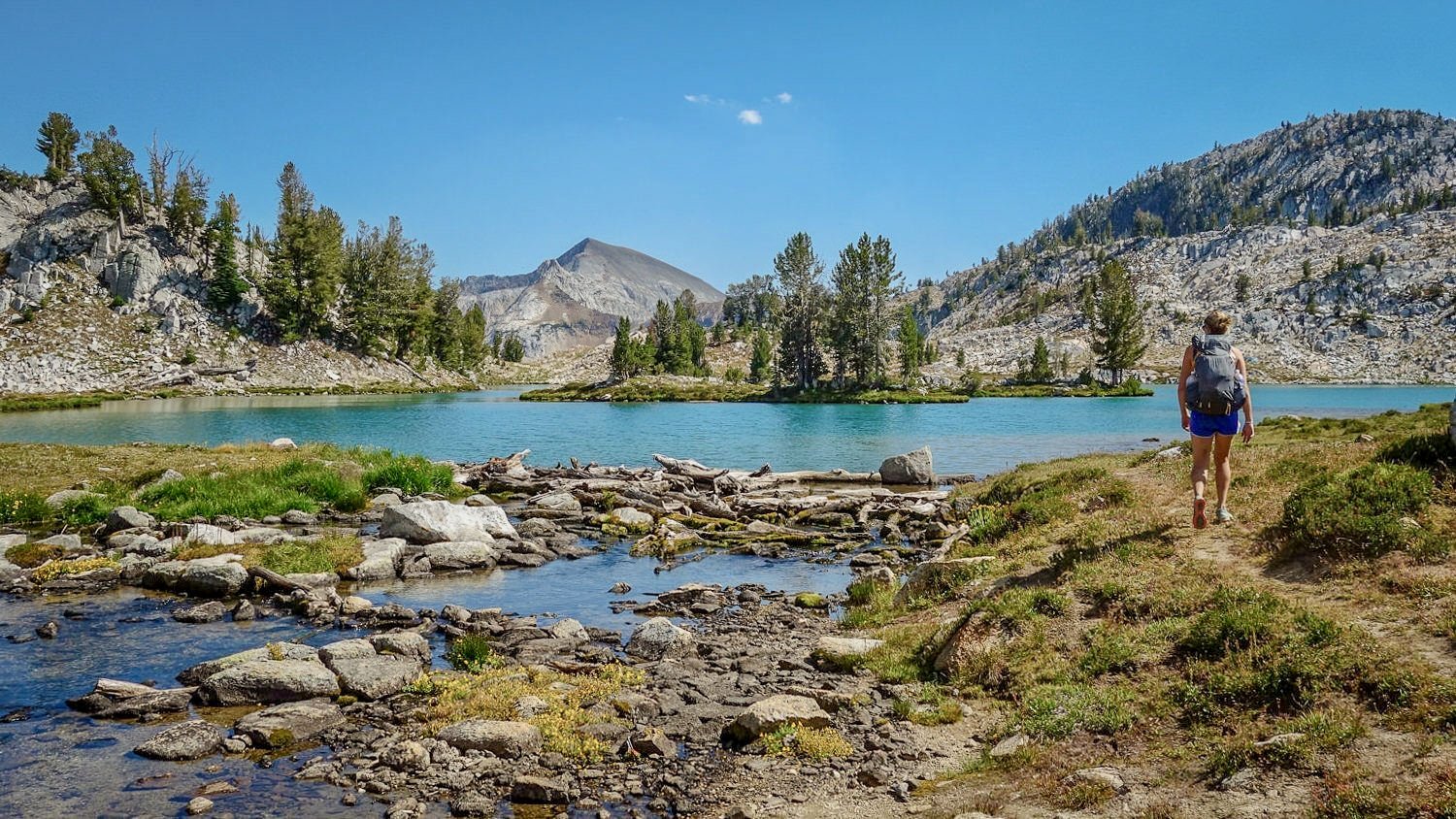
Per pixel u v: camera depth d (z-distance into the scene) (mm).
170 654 13328
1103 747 8062
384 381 166375
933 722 9625
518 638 14289
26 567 19328
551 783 8328
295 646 12797
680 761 9078
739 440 64000
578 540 24984
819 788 8188
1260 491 14977
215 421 79500
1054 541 15586
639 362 193875
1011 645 10781
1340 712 7312
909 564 21078
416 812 8008
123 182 175125
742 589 18516
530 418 91750
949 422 85500
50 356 136875
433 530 22672
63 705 11016
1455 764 6078
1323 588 9898
